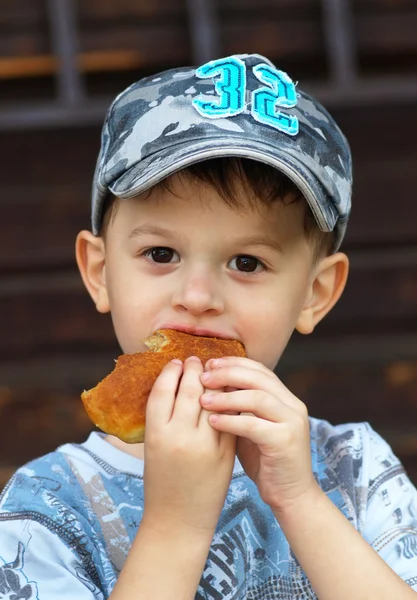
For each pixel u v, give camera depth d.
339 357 4.18
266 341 1.80
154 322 1.78
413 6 4.09
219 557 1.85
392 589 1.64
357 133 4.07
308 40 4.02
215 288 1.76
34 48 3.94
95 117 3.96
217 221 1.76
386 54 4.09
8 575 1.74
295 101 1.86
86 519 1.84
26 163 3.98
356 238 4.10
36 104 3.98
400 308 4.15
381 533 1.92
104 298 2.01
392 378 4.18
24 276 4.03
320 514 1.64
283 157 1.75
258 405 1.62
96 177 1.92
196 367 1.66
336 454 2.02
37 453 4.04
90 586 1.75
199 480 1.60
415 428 4.17
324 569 1.63
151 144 1.78
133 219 1.80
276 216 1.79
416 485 4.11
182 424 1.61
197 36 3.93
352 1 4.06
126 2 3.95
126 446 1.93
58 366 4.06
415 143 4.09
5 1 3.92
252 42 3.99
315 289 2.00
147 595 1.58
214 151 1.72
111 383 1.65
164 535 1.60
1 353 4.04
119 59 3.97
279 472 1.63
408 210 4.09
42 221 4.00
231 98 1.80
